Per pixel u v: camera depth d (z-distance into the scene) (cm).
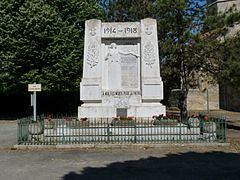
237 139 1545
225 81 2044
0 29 2658
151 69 1788
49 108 3447
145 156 1167
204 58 2155
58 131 1432
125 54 1823
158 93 1769
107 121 1565
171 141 1380
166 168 984
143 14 2864
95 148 1327
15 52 2653
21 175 918
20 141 1396
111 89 1803
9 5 2723
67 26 2958
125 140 1396
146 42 1803
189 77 2480
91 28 1814
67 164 1054
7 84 2756
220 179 855
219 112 3775
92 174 916
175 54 2191
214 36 2122
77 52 2964
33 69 2753
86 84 1780
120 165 1029
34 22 2648
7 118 3081
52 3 3028
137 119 1705
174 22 2145
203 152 1239
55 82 2797
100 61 1800
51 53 2727
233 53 2025
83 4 3186
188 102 4212
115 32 1816
